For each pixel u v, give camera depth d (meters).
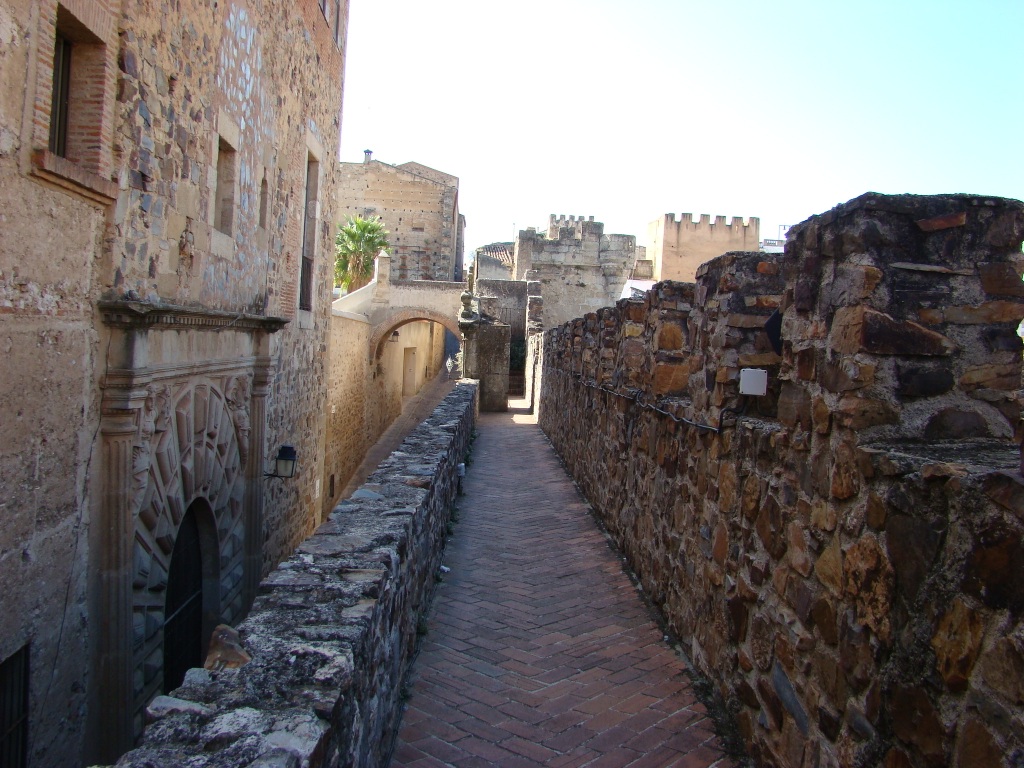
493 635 5.56
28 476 3.87
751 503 4.21
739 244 45.59
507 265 43.91
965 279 3.12
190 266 5.82
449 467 8.66
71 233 4.18
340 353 20.30
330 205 11.76
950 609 2.39
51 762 4.14
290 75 8.98
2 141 3.50
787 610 3.64
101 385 4.58
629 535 7.47
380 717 3.50
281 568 3.71
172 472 5.53
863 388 3.05
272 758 2.05
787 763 3.52
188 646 6.47
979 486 2.31
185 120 5.65
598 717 4.36
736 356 4.81
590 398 10.73
